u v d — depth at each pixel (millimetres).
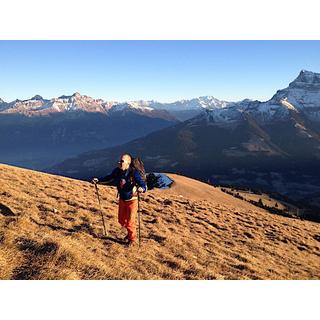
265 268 16219
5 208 14133
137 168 12898
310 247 27391
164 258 13070
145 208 24062
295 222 44688
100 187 31297
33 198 17672
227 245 19469
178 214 24859
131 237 13289
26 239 11062
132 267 11328
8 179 22703
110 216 17719
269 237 26750
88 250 11609
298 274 17016
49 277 9078
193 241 17391
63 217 15438
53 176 33062
